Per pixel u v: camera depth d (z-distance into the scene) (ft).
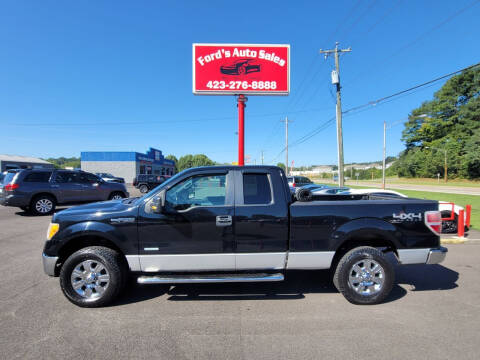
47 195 33.04
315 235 11.12
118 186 38.73
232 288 12.85
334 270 11.62
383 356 7.93
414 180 213.05
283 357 7.89
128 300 11.55
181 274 11.25
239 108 39.75
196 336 8.94
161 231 10.81
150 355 7.98
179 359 7.81
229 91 39.11
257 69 39.19
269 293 12.30
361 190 21.56
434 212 11.48
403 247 11.32
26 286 12.84
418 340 8.71
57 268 11.10
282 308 10.89
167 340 8.71
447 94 195.83
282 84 39.29
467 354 8.01
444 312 10.55
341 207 11.23
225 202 11.19
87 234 10.71
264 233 11.07
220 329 9.36
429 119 206.80
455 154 180.24
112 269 10.75
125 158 132.26
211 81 38.99
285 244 11.14
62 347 8.31
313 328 9.43
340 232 11.11
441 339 8.77
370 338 8.82
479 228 26.73
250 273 11.30
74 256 10.68
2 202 31.48
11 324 9.57
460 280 13.88
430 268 15.65
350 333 9.11
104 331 9.21
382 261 11.06
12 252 18.24
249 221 11.01
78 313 10.39
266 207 11.11
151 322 9.80
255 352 8.12
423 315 10.32
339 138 61.77
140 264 10.89
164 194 10.91
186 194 11.41
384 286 11.06
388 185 152.35
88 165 130.93
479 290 12.67
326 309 10.80
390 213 11.29
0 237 22.34
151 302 11.38
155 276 11.02
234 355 7.98
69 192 34.30
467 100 188.44
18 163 122.01
